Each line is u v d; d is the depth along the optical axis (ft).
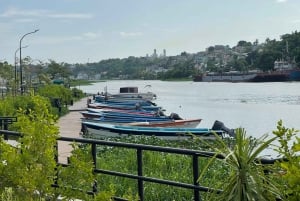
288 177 10.11
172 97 262.47
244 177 12.13
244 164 12.23
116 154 45.68
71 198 15.79
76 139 19.43
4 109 82.53
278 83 445.37
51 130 15.93
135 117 101.76
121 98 203.31
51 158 15.79
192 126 88.22
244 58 609.01
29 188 15.49
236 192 12.04
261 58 526.57
